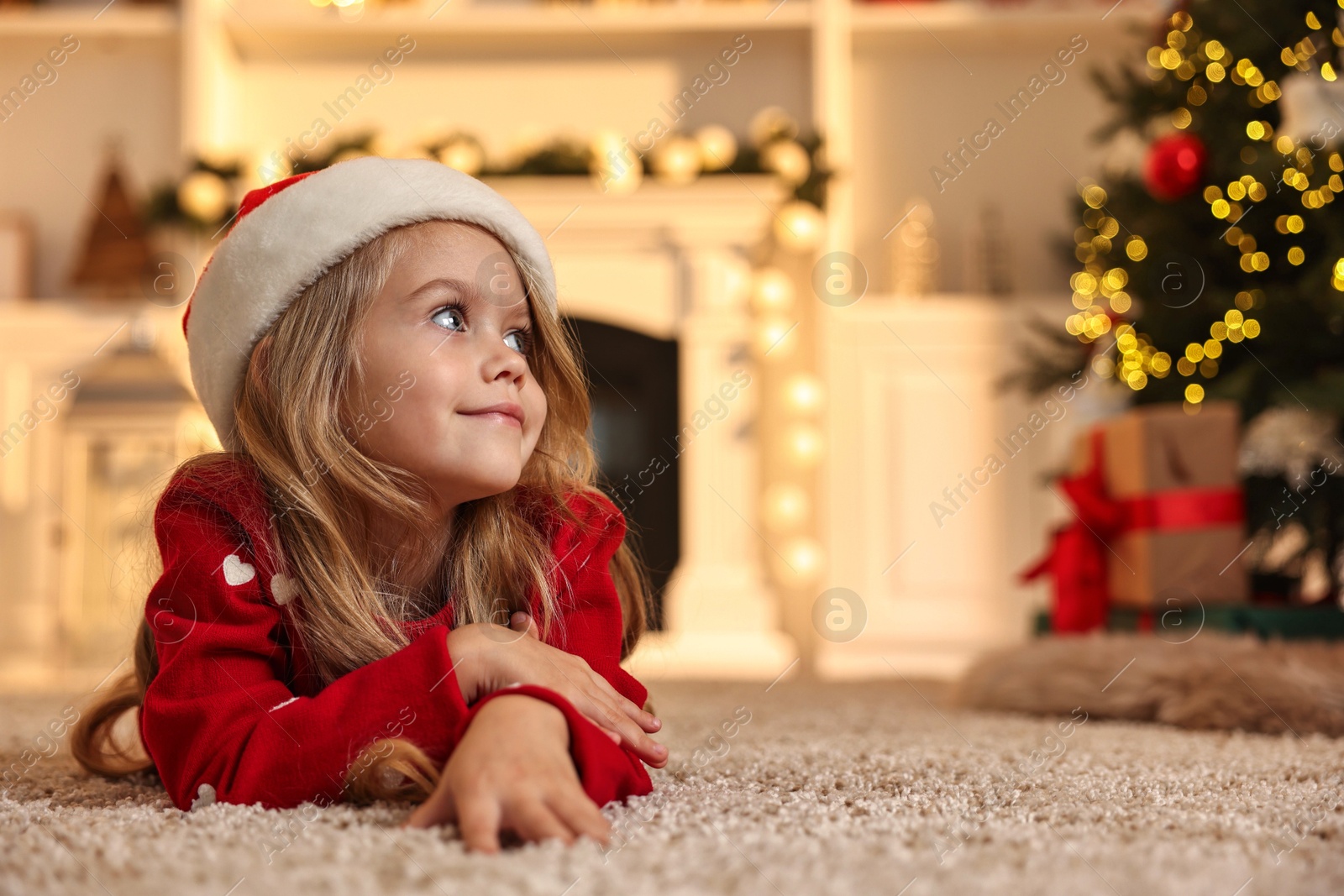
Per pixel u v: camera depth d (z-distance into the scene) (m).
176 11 3.23
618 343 3.11
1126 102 2.17
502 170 3.03
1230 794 0.68
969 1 3.25
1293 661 1.24
